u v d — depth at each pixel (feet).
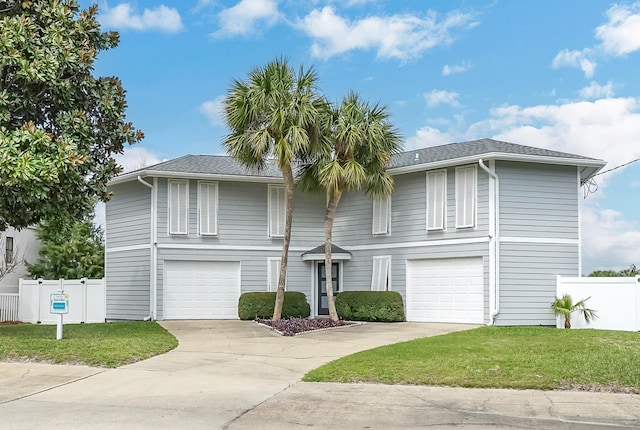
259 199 78.33
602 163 67.26
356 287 76.38
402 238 72.38
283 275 66.90
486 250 65.05
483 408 30.04
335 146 65.31
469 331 55.93
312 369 40.45
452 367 38.42
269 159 70.23
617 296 61.05
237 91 62.28
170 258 74.59
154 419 27.81
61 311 49.44
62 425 26.73
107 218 81.25
